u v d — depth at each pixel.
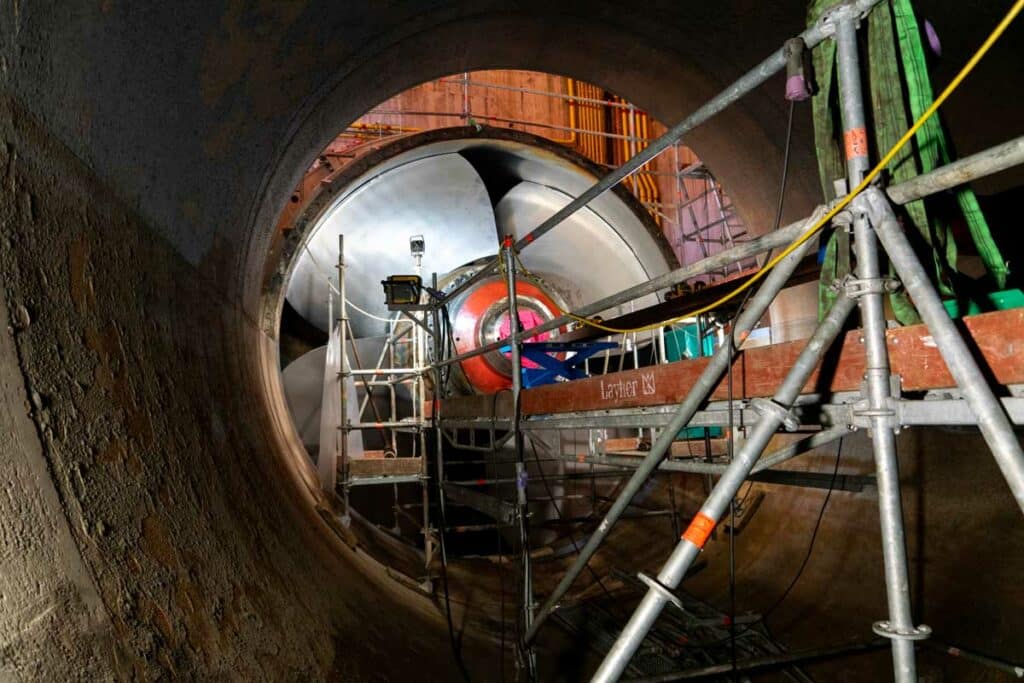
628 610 6.16
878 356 1.76
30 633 1.45
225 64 3.76
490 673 4.53
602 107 12.15
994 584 4.36
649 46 6.70
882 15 1.94
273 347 7.38
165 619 2.02
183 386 3.22
